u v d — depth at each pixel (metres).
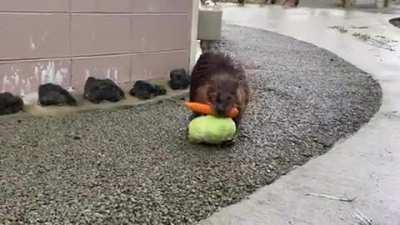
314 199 1.17
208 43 2.90
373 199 1.19
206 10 2.82
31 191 1.11
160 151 1.41
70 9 1.80
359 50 3.77
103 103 1.81
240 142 1.54
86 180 1.19
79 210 1.04
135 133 1.56
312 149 1.53
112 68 1.97
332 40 4.26
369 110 2.04
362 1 9.08
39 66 1.77
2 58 1.68
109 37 1.93
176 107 1.86
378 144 1.61
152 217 1.04
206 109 1.45
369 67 3.07
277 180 1.28
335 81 2.58
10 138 1.44
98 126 1.60
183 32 2.16
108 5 1.89
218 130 1.42
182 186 1.19
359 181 1.30
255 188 1.22
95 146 1.42
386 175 1.34
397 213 1.13
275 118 1.83
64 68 1.83
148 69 2.09
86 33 1.86
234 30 4.45
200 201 1.12
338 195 1.20
